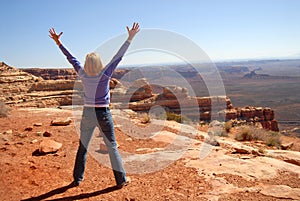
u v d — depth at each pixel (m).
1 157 5.48
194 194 4.12
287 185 4.64
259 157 6.31
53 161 5.51
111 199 3.89
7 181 4.34
